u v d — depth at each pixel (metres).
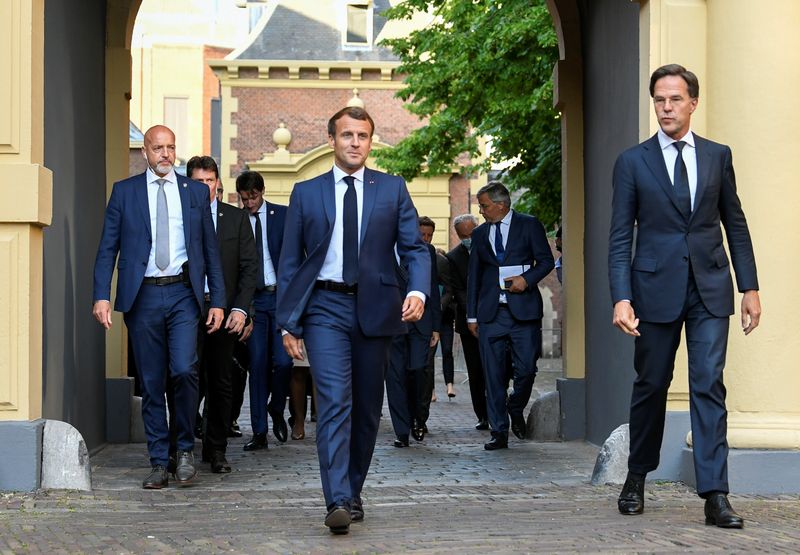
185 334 6.77
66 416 7.70
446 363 15.09
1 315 6.44
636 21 7.83
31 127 6.52
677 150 5.43
